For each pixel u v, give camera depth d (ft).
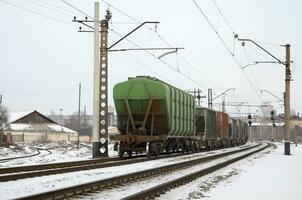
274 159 96.99
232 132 190.29
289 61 123.13
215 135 148.25
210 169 61.36
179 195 39.19
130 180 48.37
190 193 40.34
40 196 31.78
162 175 56.24
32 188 40.45
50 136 305.73
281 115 235.61
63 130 321.32
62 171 56.54
